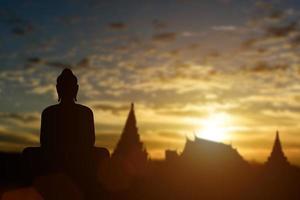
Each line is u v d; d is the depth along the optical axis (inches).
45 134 543.2
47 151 523.2
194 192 1115.9
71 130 539.5
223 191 1139.3
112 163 527.8
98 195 518.3
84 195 514.6
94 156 521.0
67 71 551.2
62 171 513.3
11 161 517.0
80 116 542.6
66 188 512.4
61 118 539.5
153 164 1145.4
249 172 1197.7
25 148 530.0
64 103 547.5
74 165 514.9
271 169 1248.2
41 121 550.3
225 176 1166.3
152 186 1064.2
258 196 1175.6
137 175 1074.7
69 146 533.0
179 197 1090.7
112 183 524.4
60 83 547.8
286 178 1215.6
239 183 1160.8
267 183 1200.8
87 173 516.1
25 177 515.5
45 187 513.3
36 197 512.4
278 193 1174.3
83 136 541.6
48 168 514.9
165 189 1078.4
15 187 508.1
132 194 595.2
